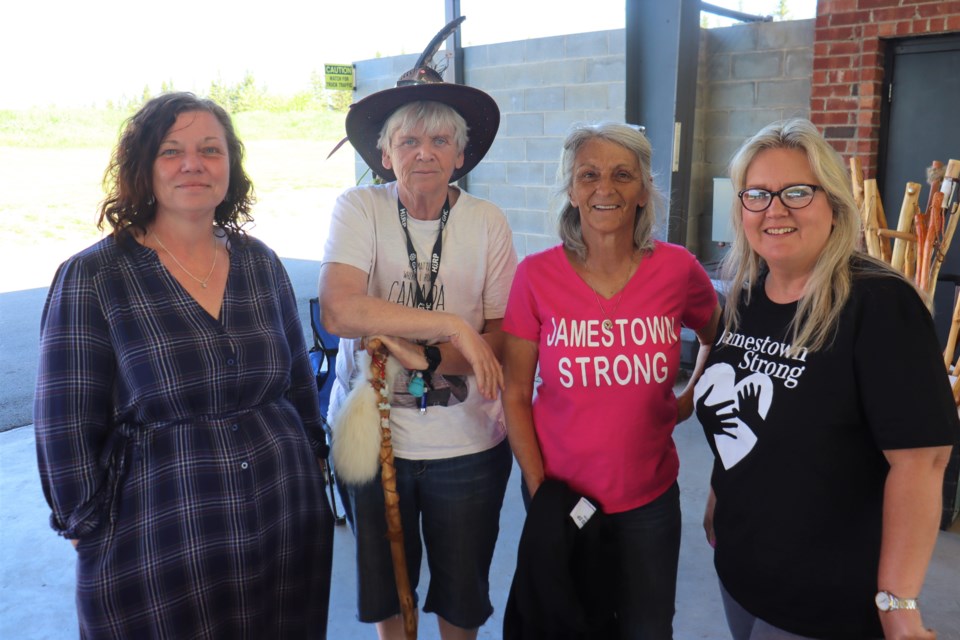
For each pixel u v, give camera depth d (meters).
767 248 1.34
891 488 1.21
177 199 1.51
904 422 1.18
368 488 1.81
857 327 1.24
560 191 1.69
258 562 1.58
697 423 4.04
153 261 1.53
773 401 1.32
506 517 3.14
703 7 5.24
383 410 1.72
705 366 1.53
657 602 1.71
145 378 1.48
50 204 12.59
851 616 1.29
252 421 1.62
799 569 1.31
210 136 1.54
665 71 4.57
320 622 1.78
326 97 12.05
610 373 1.62
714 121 5.91
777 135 1.35
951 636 2.28
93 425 1.47
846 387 1.25
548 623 1.62
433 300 1.79
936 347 1.22
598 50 5.52
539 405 1.75
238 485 1.55
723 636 2.33
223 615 1.56
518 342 1.75
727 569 1.44
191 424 1.54
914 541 1.19
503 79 6.12
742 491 1.38
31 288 8.84
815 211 1.29
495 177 6.41
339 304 1.69
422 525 1.92
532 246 6.30
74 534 1.47
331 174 13.35
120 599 1.47
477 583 1.91
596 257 1.66
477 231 1.81
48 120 12.27
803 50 5.37
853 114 5.01
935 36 4.74
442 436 1.79
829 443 1.27
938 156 4.93
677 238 4.96
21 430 4.30
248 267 1.67
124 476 1.51
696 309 1.77
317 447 1.89
